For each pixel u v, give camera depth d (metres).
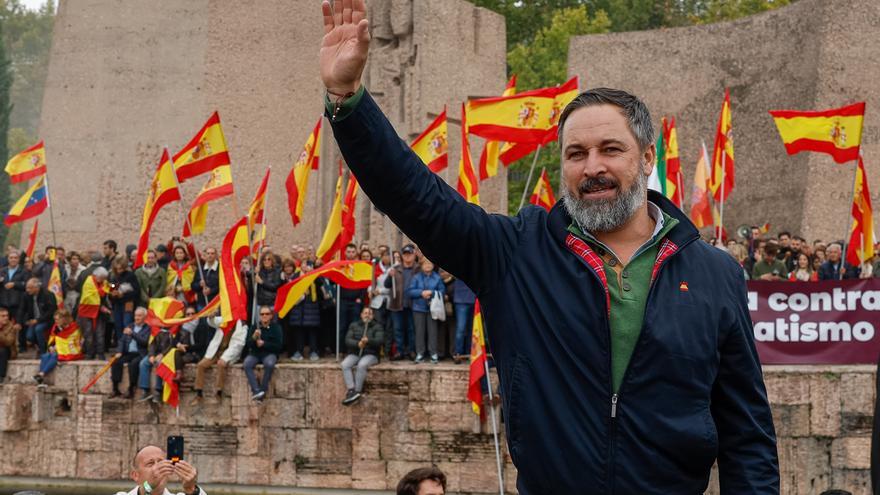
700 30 27.58
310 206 24.62
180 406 17.80
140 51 25.72
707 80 27.34
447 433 16.50
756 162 26.22
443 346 17.58
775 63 25.89
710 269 3.13
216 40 25.44
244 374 17.48
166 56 25.61
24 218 21.19
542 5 44.28
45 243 25.80
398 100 22.33
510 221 3.25
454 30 22.69
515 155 17.39
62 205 25.72
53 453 18.56
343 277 16.23
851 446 14.99
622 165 3.09
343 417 16.98
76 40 26.06
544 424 3.02
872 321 15.05
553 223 3.17
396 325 17.44
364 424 16.88
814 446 15.12
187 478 8.42
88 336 19.27
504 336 3.13
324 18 3.10
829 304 15.18
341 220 17.05
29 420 18.73
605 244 3.16
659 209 3.25
